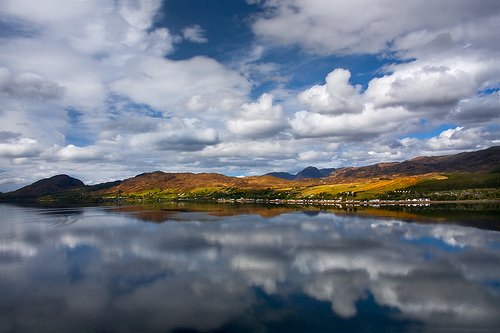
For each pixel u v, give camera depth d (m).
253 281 50.16
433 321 36.84
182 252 68.94
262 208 190.62
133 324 36.75
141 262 61.38
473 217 118.56
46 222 130.00
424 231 90.50
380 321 36.91
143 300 43.31
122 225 115.69
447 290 45.75
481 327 35.53
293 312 39.38
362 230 94.88
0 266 59.81
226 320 37.53
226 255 65.88
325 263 59.38
